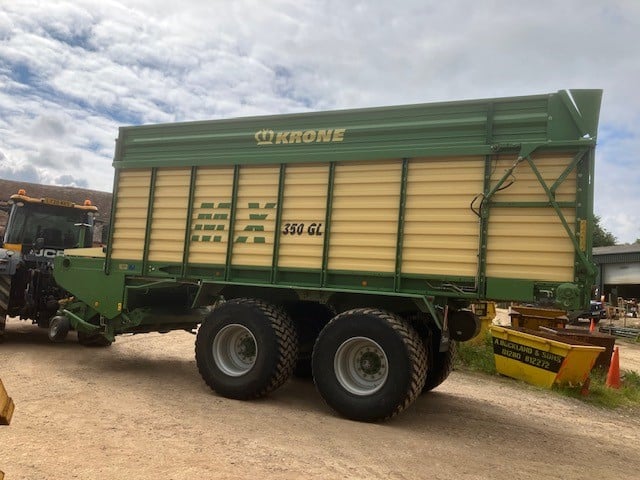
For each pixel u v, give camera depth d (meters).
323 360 5.94
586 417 7.14
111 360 8.43
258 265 6.66
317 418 5.75
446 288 5.73
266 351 6.21
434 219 5.80
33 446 4.24
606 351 10.61
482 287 5.53
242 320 6.38
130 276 7.61
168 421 5.20
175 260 7.23
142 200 7.56
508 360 9.34
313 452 4.60
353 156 6.21
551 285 5.30
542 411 7.16
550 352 8.69
